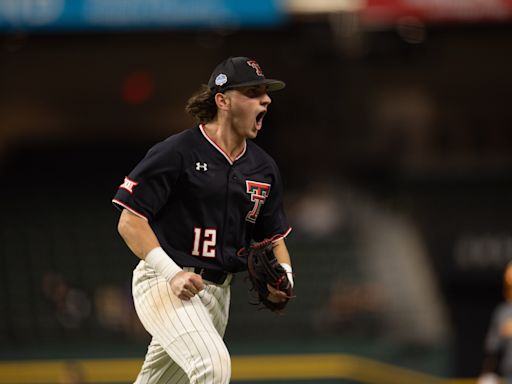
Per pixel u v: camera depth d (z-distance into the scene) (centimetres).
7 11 5419
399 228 6538
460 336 5950
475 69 7762
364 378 4519
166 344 1522
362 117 7819
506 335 3275
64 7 5416
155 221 1559
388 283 5800
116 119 7938
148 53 7812
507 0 5378
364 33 6644
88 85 7888
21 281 6009
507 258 6681
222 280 1591
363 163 7775
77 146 7906
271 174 1628
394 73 7788
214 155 1556
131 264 6178
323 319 5453
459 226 6844
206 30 6341
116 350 5112
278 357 4681
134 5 5416
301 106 7838
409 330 5250
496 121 7831
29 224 6675
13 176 7619
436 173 7625
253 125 1555
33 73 7844
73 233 6544
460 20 5425
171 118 7925
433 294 5869
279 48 7606
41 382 4447
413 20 5503
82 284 5934
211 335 1508
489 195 7312
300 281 5900
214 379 1472
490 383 3300
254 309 5569
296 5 5681
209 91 1570
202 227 1556
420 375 4597
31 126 7894
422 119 7844
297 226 6456
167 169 1521
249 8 5472
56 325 5575
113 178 7650
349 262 6072
